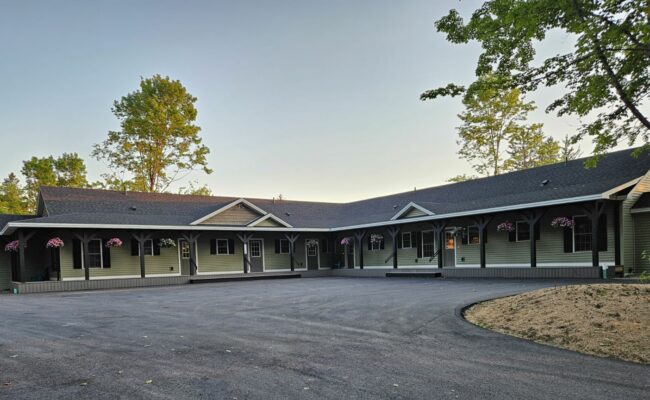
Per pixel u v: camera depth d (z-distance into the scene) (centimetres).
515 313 762
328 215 2856
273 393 407
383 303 1052
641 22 555
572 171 1742
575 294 766
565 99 702
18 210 3734
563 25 587
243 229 2239
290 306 1063
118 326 803
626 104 617
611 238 1432
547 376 445
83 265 1911
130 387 431
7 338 695
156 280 1958
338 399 387
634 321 604
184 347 614
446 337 650
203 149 3603
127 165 3459
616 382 421
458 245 1973
